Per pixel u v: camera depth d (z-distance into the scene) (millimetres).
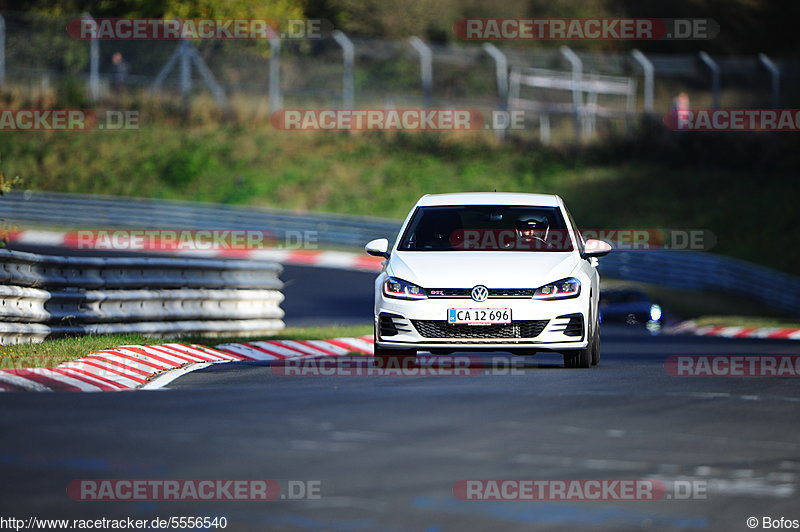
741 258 146625
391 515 19094
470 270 44688
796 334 90875
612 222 155000
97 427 27078
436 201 49000
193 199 162375
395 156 172875
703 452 25875
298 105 182125
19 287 49531
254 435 26484
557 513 19531
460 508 19688
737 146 171250
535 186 165250
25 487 20484
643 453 25484
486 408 31906
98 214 152375
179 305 62969
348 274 126375
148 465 22641
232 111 179625
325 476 22000
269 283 70688
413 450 25000
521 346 44219
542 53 192625
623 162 171375
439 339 44031
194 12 182125
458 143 174750
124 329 57906
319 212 153500
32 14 189875
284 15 186000
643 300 104125
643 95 194250
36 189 163625
